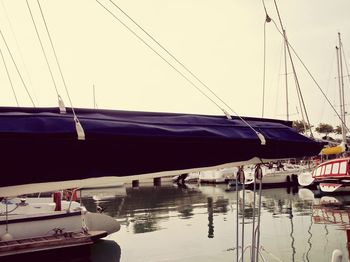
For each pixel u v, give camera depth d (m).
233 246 14.79
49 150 3.31
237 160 4.31
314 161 46.38
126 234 17.86
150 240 16.41
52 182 3.40
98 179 3.60
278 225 18.72
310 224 18.72
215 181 50.56
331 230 16.97
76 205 15.54
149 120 4.27
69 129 3.44
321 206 25.59
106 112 4.25
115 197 36.47
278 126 5.11
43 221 13.81
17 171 3.23
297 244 14.49
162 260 13.19
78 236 13.30
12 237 13.14
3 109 3.82
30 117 3.54
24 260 12.02
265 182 39.50
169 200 33.06
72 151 3.39
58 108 4.08
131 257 13.73
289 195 32.94
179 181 57.12
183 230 18.50
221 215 23.08
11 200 14.94
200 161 4.05
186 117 4.61
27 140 3.23
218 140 4.09
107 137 3.51
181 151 3.90
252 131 4.58
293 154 4.77
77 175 3.44
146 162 3.73
